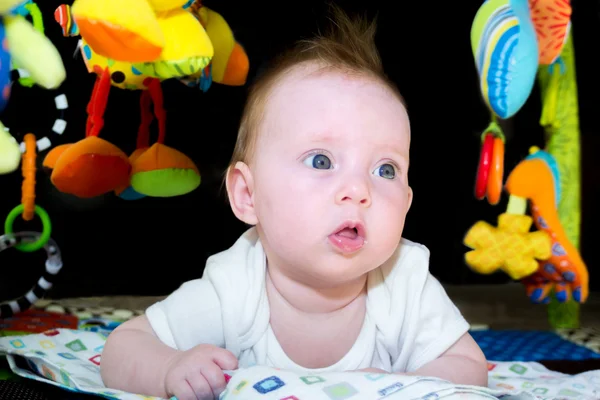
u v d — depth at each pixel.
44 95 1.82
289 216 0.80
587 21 1.99
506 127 2.01
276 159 0.83
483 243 1.28
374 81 0.86
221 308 0.87
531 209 1.35
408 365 0.89
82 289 1.77
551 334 1.34
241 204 0.91
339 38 0.94
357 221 0.78
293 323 0.88
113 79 1.29
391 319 0.88
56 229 1.96
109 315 1.38
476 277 2.02
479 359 0.87
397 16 2.08
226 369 0.76
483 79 1.09
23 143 1.25
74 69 1.82
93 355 0.98
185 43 0.96
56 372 0.86
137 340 0.84
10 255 1.84
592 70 2.06
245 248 0.92
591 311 1.64
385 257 0.81
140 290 1.79
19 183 1.88
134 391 0.81
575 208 1.42
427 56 2.12
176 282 1.86
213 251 2.01
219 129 2.05
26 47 0.81
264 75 0.91
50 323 1.28
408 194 0.87
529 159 1.34
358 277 0.86
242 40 1.95
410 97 2.13
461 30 2.11
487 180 1.20
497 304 1.69
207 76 1.26
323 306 0.88
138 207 2.03
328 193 0.79
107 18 0.86
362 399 0.65
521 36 1.06
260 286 0.87
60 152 1.41
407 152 0.86
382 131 0.82
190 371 0.75
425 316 0.88
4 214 1.89
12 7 0.78
